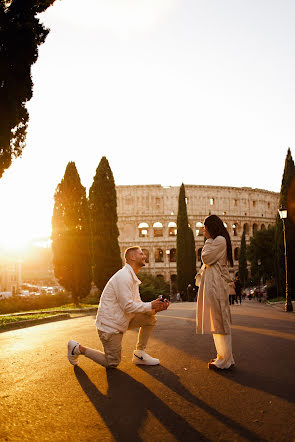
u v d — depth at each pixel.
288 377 4.99
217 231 5.73
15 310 32.69
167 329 10.95
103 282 34.69
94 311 26.23
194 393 4.37
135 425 3.48
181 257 56.84
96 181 35.91
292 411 3.74
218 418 3.62
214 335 5.59
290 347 7.41
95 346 8.02
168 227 90.00
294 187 35.50
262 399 4.11
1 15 12.34
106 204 35.53
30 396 4.39
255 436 3.22
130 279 5.71
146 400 4.15
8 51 12.53
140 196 89.88
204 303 5.55
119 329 5.60
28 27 12.64
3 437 3.25
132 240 88.56
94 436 3.26
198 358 6.38
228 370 5.44
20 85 12.84
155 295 35.66
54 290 87.25
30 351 7.66
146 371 5.46
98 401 4.16
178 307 27.16
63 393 4.48
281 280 36.41
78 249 31.61
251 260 65.44
